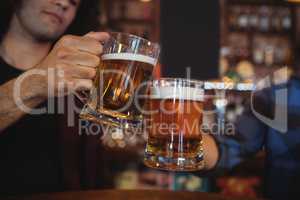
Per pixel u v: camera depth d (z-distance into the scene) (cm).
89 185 90
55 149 83
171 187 160
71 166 86
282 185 102
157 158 55
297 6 229
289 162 101
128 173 159
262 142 100
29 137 81
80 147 89
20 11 79
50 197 55
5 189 77
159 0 234
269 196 104
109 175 152
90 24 93
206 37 237
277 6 239
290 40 236
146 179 162
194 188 154
